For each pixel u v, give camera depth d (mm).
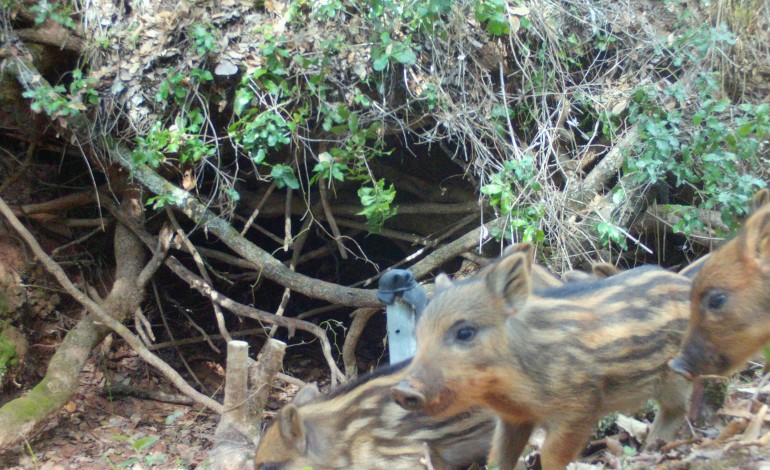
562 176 2477
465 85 2348
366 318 2600
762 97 2514
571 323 1481
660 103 2381
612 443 1650
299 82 2279
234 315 3131
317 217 2779
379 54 2232
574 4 2461
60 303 2664
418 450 1694
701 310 1486
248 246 2441
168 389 2764
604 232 2203
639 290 1548
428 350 1438
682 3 2596
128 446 2324
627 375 1510
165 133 2246
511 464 1545
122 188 2564
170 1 2305
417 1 2254
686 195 2613
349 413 1735
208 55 2248
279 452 1705
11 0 2207
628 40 2504
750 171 2383
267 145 2271
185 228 2828
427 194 2828
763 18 2572
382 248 3281
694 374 1486
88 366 2707
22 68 2207
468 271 2641
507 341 1447
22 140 2621
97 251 2828
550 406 1473
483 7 2260
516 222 2201
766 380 1717
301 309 3244
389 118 2336
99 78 2250
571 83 2500
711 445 1492
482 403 1469
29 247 2600
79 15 2277
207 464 1873
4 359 2375
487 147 2373
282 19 2250
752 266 1464
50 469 2182
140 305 2865
